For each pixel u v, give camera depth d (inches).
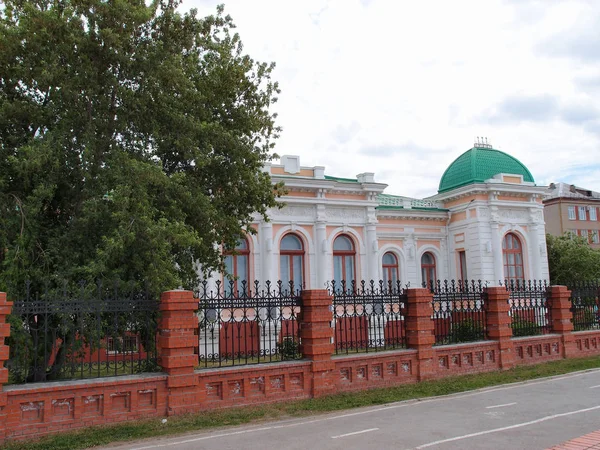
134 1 459.2
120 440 337.7
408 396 461.1
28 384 349.1
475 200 1146.0
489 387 505.7
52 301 366.3
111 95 465.1
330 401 437.4
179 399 389.7
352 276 1015.0
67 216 468.1
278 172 952.3
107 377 377.4
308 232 971.9
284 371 438.6
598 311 724.7
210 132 504.1
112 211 426.9
